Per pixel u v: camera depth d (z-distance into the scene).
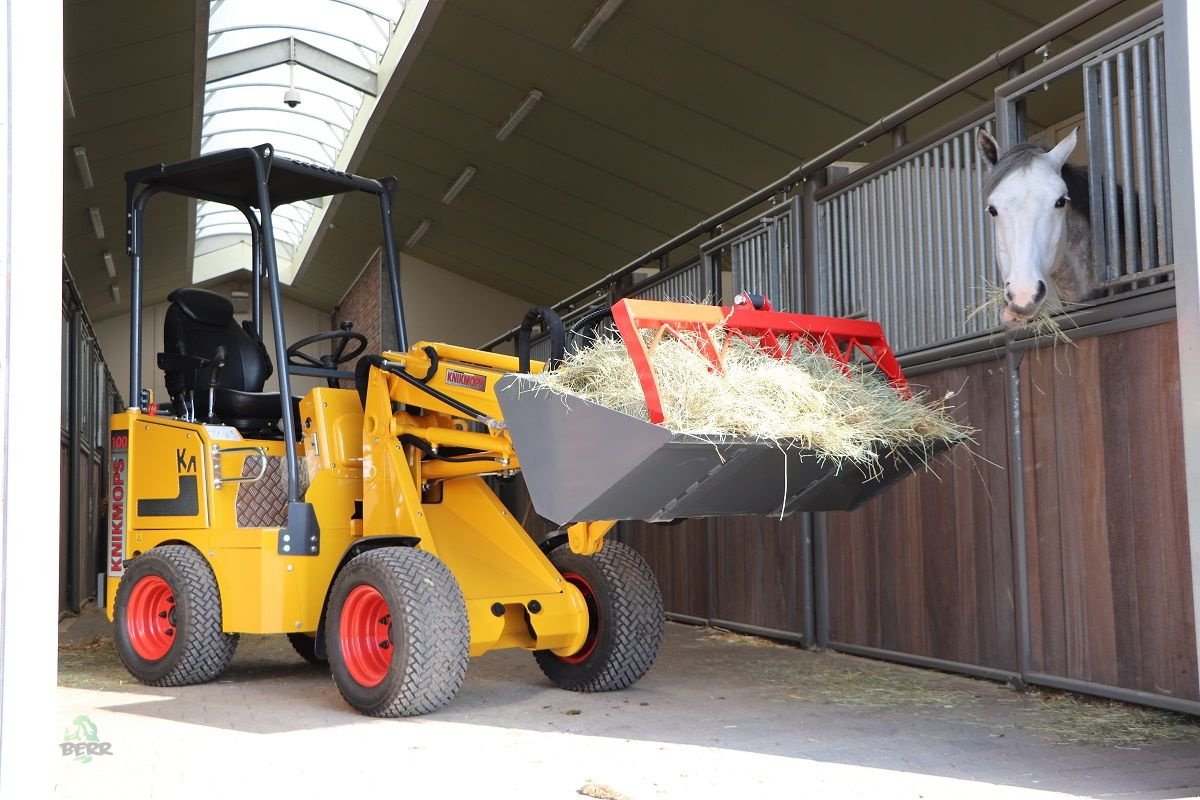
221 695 4.12
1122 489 3.42
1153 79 3.31
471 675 4.55
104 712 3.74
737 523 5.78
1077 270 3.59
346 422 4.34
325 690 4.24
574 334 3.29
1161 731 3.15
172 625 4.45
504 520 4.27
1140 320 3.35
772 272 5.60
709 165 10.15
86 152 9.96
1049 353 3.73
